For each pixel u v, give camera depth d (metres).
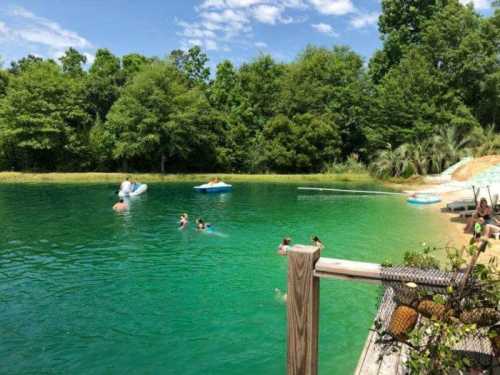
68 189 33.16
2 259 13.95
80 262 13.66
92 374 7.04
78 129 49.28
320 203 26.80
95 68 55.53
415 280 2.93
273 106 54.62
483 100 48.72
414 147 42.22
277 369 7.20
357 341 7.98
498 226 16.45
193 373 7.07
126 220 20.73
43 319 9.17
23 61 66.12
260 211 23.64
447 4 55.25
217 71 57.41
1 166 47.09
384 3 58.56
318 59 54.97
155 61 51.31
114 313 9.52
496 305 2.93
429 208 24.50
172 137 45.69
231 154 50.78
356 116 52.69
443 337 3.11
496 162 34.53
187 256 14.38
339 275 2.94
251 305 9.98
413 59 49.38
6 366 7.26
